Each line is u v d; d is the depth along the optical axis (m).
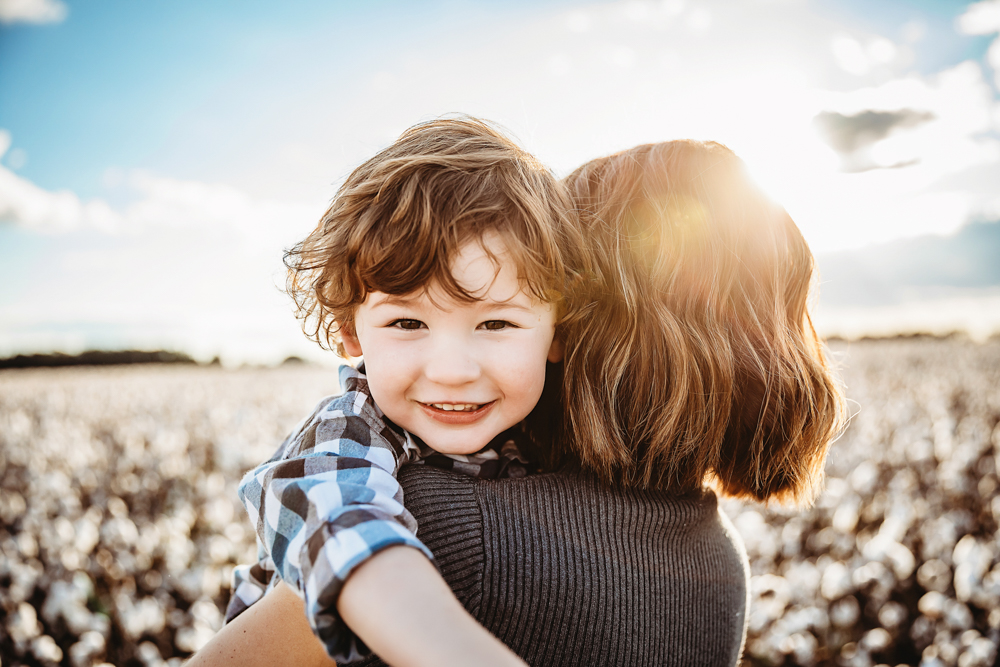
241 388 21.36
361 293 0.85
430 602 0.63
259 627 0.89
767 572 4.20
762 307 1.07
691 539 1.05
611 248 0.99
